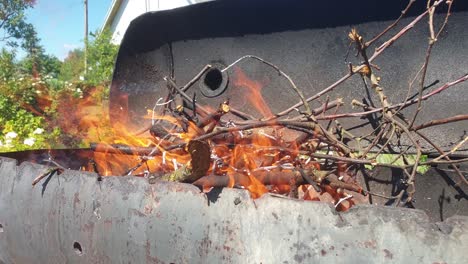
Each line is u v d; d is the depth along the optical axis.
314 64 2.25
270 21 2.31
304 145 1.92
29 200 1.80
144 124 2.67
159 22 2.51
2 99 6.75
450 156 1.98
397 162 2.62
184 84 2.60
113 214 1.53
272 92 2.38
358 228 1.14
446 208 2.09
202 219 1.36
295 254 1.21
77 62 16.69
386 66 2.09
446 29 1.94
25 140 5.31
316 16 2.19
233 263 1.29
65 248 1.68
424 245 1.07
